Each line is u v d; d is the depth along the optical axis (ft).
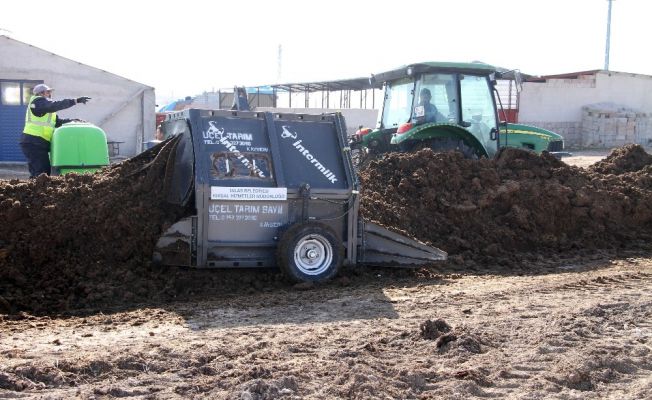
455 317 21.99
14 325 21.44
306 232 26.61
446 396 15.38
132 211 27.58
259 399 14.80
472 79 47.37
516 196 36.42
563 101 125.49
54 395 14.74
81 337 19.74
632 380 16.70
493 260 32.45
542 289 26.35
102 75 84.89
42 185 28.48
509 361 17.67
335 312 22.85
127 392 15.07
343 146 28.22
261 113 27.76
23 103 82.43
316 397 15.05
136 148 86.74
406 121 48.16
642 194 39.29
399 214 33.65
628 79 128.06
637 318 21.77
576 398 15.44
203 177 25.84
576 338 19.52
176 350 18.01
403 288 26.71
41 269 26.14
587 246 36.11
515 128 51.16
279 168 26.91
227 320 21.88
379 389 15.52
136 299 24.95
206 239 26.04
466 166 37.32
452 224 34.58
